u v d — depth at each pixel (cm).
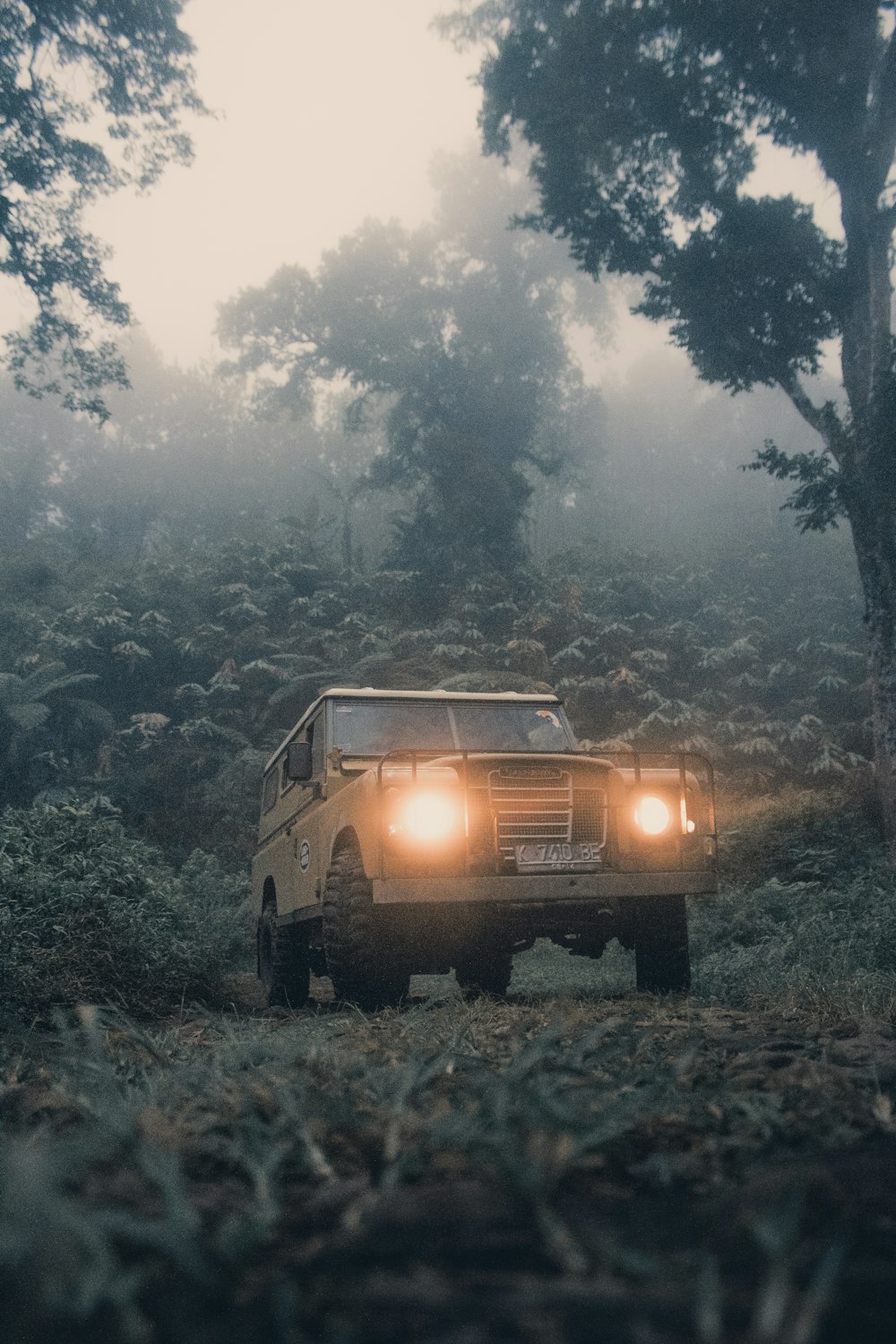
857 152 1555
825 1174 120
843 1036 403
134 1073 276
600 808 573
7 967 592
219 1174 149
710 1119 184
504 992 681
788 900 1168
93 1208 117
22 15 1934
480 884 539
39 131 1933
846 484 1470
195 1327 79
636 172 1748
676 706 2420
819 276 1599
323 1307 83
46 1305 76
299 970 769
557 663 2603
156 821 2084
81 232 2017
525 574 3111
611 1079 241
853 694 2408
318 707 730
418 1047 282
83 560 3456
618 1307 80
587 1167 139
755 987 656
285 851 784
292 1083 217
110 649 2514
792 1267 88
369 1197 119
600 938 627
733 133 1644
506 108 1902
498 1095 153
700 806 595
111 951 654
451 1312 81
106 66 2031
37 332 2088
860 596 3084
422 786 544
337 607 2842
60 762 2203
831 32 1487
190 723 2245
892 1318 79
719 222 1650
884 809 1468
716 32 1538
